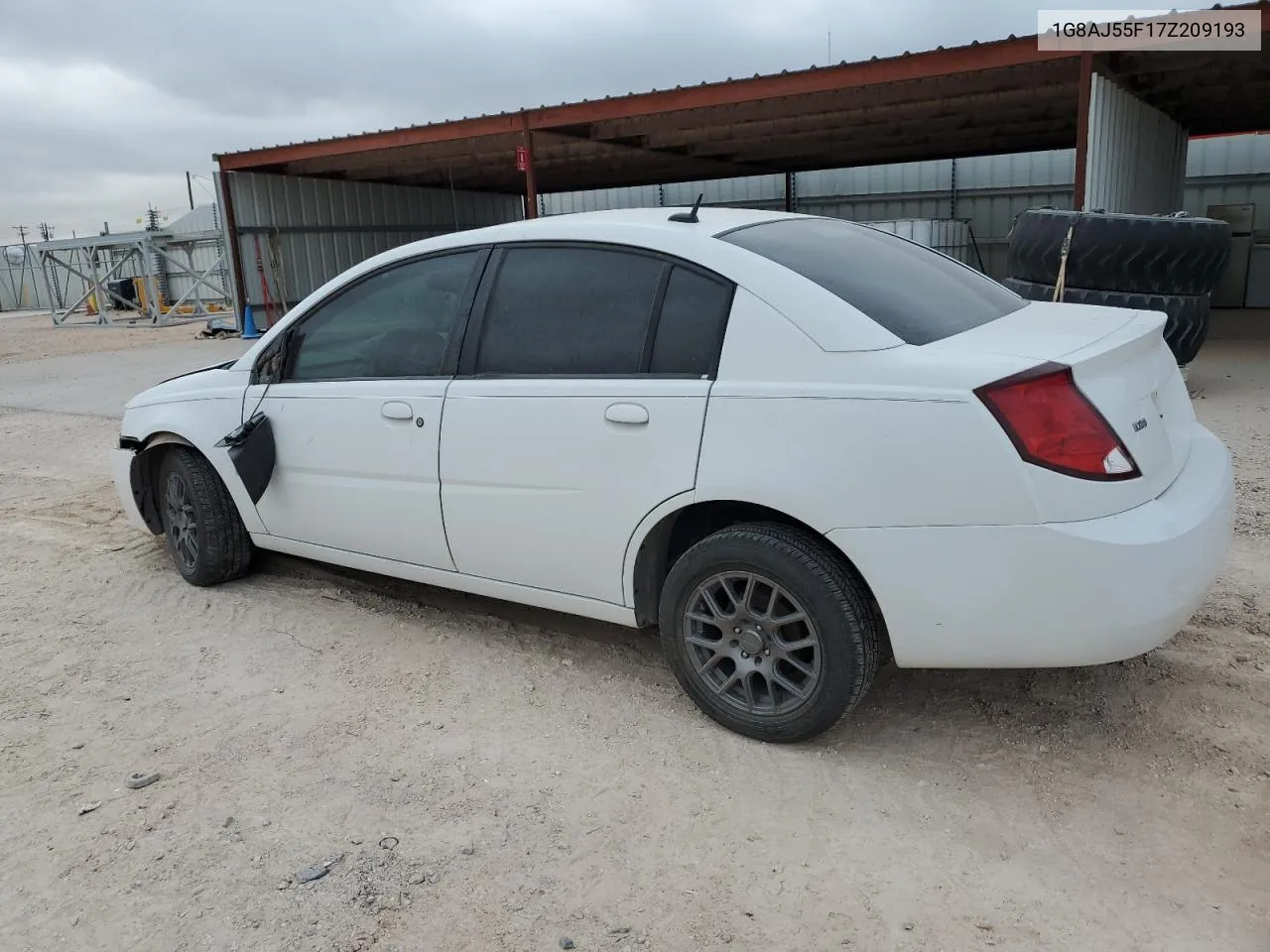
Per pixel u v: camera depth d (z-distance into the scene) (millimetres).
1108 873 2369
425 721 3258
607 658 3705
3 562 5125
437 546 3660
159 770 3008
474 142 15805
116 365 15508
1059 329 2949
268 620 4199
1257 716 3029
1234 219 19781
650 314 3086
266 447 4086
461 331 3520
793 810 2678
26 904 2414
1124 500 2514
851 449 2646
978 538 2525
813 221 3648
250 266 20016
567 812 2707
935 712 3176
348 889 2420
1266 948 2100
